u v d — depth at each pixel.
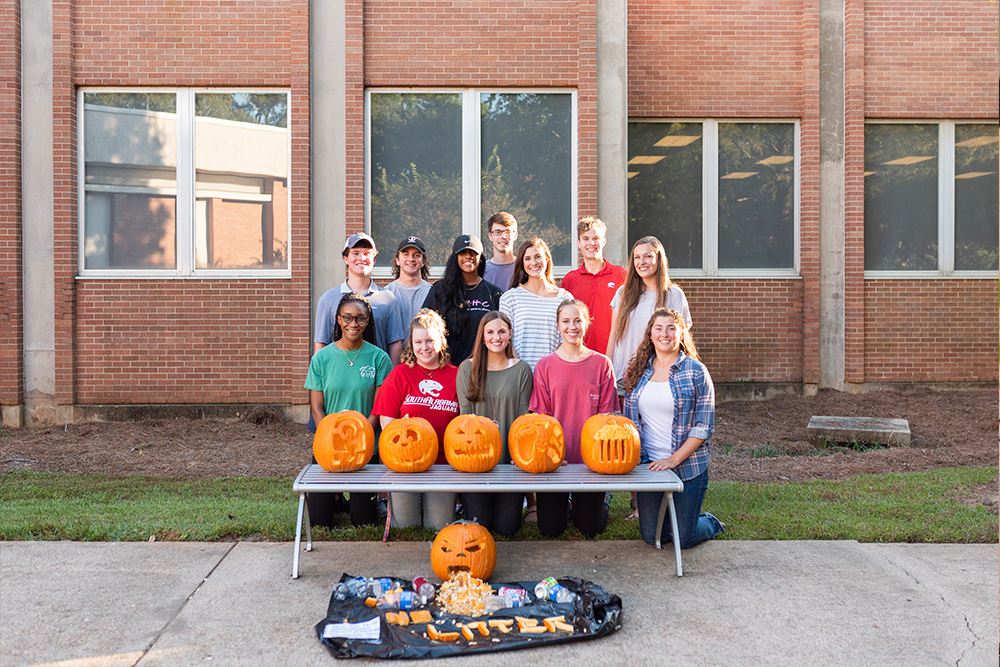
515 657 3.11
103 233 8.84
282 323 8.80
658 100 9.79
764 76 9.81
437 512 4.69
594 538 4.62
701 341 9.84
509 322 4.50
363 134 8.84
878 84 9.88
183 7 8.73
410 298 5.46
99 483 6.01
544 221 9.10
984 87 9.93
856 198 9.78
